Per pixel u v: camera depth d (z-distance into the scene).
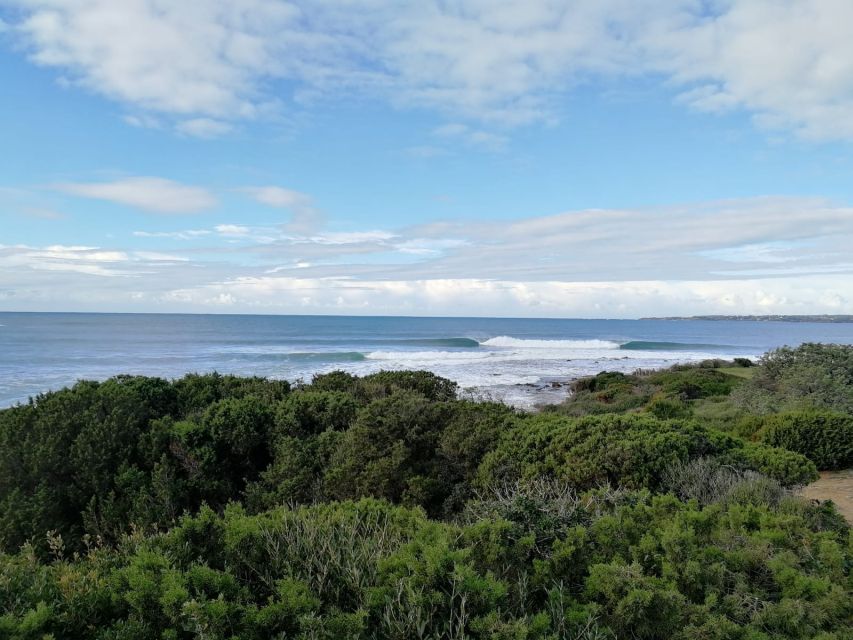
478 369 39.25
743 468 5.64
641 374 30.70
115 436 6.40
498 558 2.98
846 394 13.12
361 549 3.13
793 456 5.91
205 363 42.44
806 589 2.98
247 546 3.12
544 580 2.95
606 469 5.39
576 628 2.58
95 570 3.09
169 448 6.52
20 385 29.86
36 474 5.75
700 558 3.19
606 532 3.35
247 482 6.44
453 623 2.47
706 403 17.17
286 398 8.70
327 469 6.23
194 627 2.29
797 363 15.45
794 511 4.49
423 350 57.41
